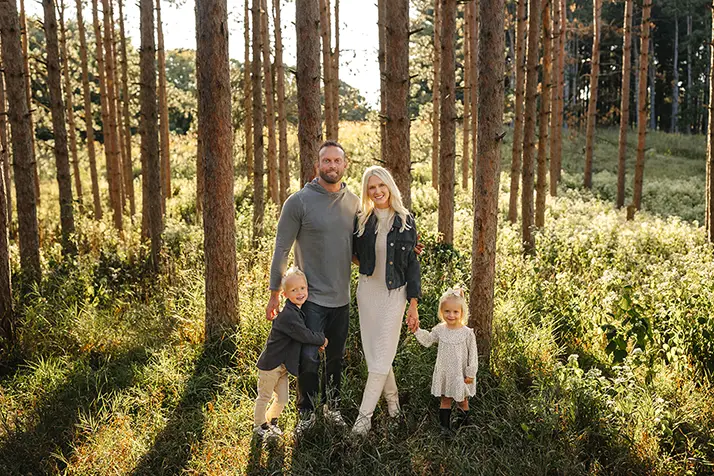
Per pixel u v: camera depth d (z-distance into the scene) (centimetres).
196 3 533
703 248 932
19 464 376
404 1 655
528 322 584
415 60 2106
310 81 609
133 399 446
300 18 602
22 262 767
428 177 2158
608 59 4184
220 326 552
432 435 388
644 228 1077
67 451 393
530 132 969
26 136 748
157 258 907
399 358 479
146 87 898
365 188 403
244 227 1159
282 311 389
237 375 486
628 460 366
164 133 1794
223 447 378
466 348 406
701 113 3988
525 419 404
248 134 1791
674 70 4156
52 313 640
